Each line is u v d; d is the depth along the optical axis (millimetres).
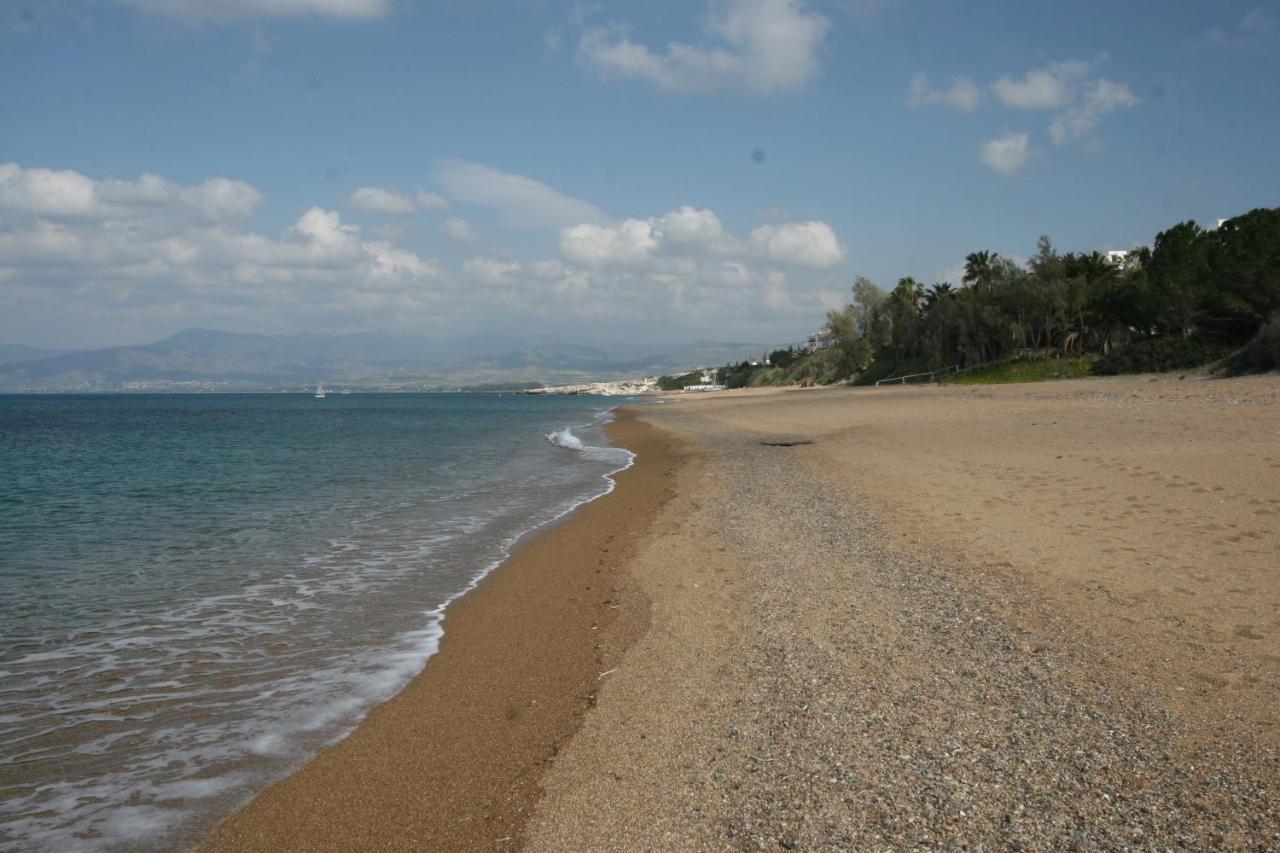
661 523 14945
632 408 89750
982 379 67750
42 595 10852
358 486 22578
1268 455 13992
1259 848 4020
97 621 9641
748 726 6023
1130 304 61688
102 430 57656
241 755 6133
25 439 46844
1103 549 9719
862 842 4336
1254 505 10805
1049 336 71062
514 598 10469
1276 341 36219
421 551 13633
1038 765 5023
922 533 11719
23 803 5438
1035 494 13422
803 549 11609
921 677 6613
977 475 16031
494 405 131625
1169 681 6098
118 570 12336
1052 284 70438
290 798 5461
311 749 6230
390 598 10648
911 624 7945
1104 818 4387
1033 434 21562
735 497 17188
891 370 95812
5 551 13789
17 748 6266
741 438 34062
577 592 10578
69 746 6301
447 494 20734
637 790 5250
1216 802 4461
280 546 14109
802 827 4555
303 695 7316
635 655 7934
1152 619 7363
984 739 5430
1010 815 4477
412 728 6551
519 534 15055
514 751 6055
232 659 8289
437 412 96312
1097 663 6551
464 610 10016
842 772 5148
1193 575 8414
